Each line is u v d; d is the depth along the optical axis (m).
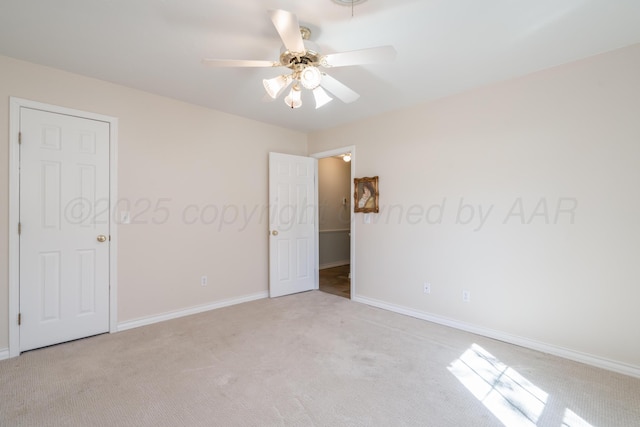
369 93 2.96
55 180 2.52
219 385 1.96
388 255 3.50
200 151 3.39
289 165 4.17
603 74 2.21
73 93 2.60
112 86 2.79
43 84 2.46
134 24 1.90
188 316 3.25
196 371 2.12
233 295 3.69
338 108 3.41
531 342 2.51
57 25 1.91
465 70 2.48
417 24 1.88
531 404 1.78
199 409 1.72
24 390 1.89
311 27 1.90
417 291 3.24
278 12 1.39
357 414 1.69
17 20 1.86
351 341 2.63
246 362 2.25
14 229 2.34
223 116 3.58
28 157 2.40
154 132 3.05
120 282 2.85
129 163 2.90
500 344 2.58
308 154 4.54
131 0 1.68
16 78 2.35
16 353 2.34
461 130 2.91
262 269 3.99
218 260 3.55
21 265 2.37
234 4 1.71
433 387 1.94
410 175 3.30
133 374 2.08
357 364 2.23
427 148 3.16
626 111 2.12
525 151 2.54
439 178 3.07
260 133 3.95
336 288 4.55
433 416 1.67
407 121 3.33
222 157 3.58
